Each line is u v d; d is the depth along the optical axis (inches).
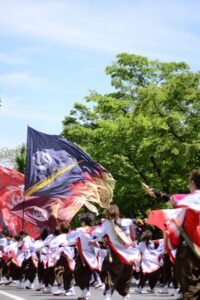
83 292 512.4
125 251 437.1
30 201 782.5
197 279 258.4
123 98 1379.2
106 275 437.1
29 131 740.7
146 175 1218.0
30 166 732.0
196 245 259.6
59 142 740.7
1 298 521.0
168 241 267.9
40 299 514.6
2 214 858.1
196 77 967.6
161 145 978.1
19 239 671.1
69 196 736.3
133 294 604.4
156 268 619.8
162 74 1331.2
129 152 1206.9
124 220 442.0
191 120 971.3
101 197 738.2
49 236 612.1
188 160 951.6
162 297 565.9
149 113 1031.0
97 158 1237.7
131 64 1362.0
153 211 282.2
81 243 513.3
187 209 260.5
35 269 650.2
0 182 866.1
